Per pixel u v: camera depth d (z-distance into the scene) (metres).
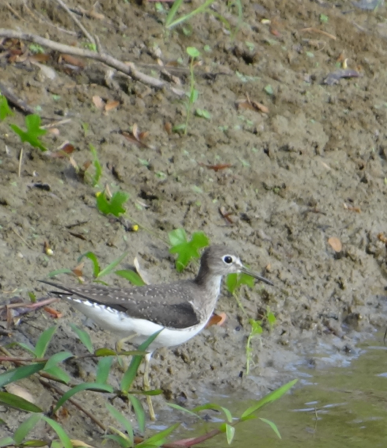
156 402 10.73
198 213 13.38
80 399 10.16
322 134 15.46
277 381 11.48
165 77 15.20
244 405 10.88
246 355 11.73
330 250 13.80
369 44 17.47
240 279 12.05
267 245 13.48
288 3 17.70
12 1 14.95
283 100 15.70
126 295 10.35
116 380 10.70
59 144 13.33
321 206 14.30
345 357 12.25
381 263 13.98
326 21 17.64
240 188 14.02
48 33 14.82
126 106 14.47
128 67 14.36
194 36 16.14
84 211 12.63
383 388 11.46
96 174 12.40
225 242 13.16
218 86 15.48
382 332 12.95
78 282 11.48
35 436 9.27
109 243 12.36
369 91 16.53
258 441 10.06
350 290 13.41
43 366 8.41
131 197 13.18
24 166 12.88
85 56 13.99
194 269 12.62
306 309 12.91
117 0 16.08
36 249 11.80
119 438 8.71
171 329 10.52
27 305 10.63
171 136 14.38
